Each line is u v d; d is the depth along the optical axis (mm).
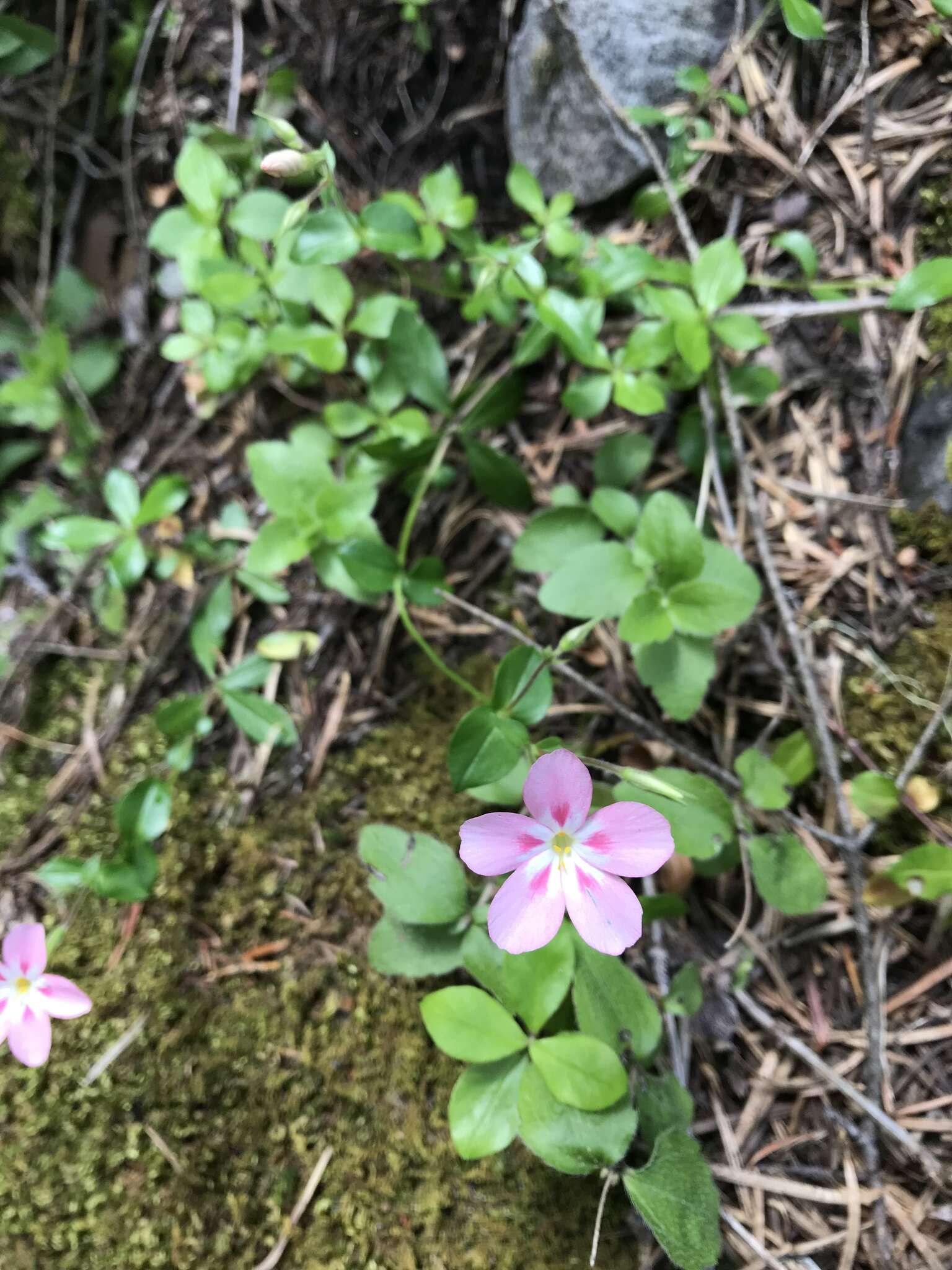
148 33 194
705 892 159
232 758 174
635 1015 135
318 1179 144
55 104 198
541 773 115
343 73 193
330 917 160
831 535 163
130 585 172
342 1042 151
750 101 167
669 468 173
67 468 193
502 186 193
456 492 182
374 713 174
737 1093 149
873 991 144
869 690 156
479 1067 135
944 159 158
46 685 184
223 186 176
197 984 156
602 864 119
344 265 185
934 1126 141
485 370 183
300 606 181
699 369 148
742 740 163
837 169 166
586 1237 140
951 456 153
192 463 194
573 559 150
